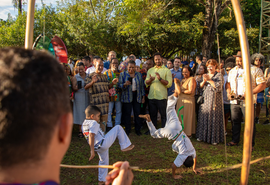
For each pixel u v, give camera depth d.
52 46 2.52
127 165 1.00
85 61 6.78
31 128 0.50
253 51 18.16
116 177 1.06
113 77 5.70
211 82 4.70
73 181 3.27
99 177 3.10
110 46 15.78
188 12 14.89
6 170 0.53
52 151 0.57
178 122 3.29
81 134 5.24
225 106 5.42
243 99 4.28
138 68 6.39
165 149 4.43
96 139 2.92
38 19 16.88
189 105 4.89
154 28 13.77
